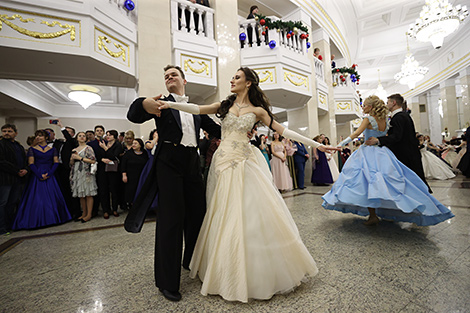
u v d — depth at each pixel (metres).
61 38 3.49
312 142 1.72
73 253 2.20
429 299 1.22
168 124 1.48
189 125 1.57
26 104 7.68
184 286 1.49
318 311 1.16
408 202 2.02
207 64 5.26
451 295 1.24
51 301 1.37
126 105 10.60
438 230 2.31
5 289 1.53
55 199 3.47
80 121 10.09
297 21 7.25
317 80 8.12
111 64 4.03
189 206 1.59
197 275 1.62
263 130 10.85
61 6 3.47
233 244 1.30
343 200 2.29
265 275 1.26
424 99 16.91
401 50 13.52
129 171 3.87
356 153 2.57
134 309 1.25
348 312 1.14
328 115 9.06
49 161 3.57
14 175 3.22
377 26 11.52
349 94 10.24
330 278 1.49
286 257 1.33
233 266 1.27
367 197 2.19
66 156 3.80
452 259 1.66
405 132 2.58
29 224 3.18
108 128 10.55
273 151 5.92
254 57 6.16
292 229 1.43
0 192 3.09
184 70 4.95
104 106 10.47
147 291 1.44
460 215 2.74
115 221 3.54
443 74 13.62
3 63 3.84
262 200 1.41
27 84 7.34
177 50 4.87
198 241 1.53
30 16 3.32
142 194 1.44
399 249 1.90
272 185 1.54
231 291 1.24
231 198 1.41
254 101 1.70
